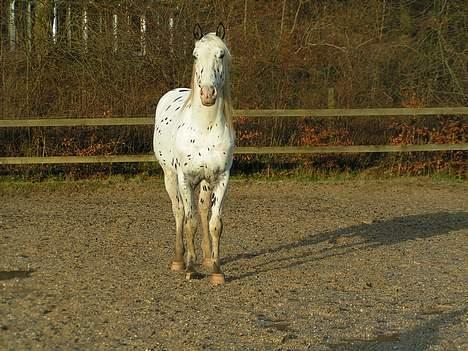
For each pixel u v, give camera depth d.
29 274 7.24
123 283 6.89
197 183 6.94
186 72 15.50
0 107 14.19
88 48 15.39
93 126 13.86
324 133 14.30
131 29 15.92
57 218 10.25
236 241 8.81
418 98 15.58
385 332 5.64
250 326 5.71
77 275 7.17
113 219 10.19
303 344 5.35
